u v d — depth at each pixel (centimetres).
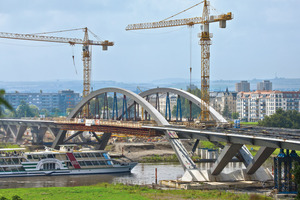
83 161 14425
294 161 9781
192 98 15112
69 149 14812
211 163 16512
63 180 13150
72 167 14275
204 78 16112
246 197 9381
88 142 18338
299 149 8969
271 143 9656
